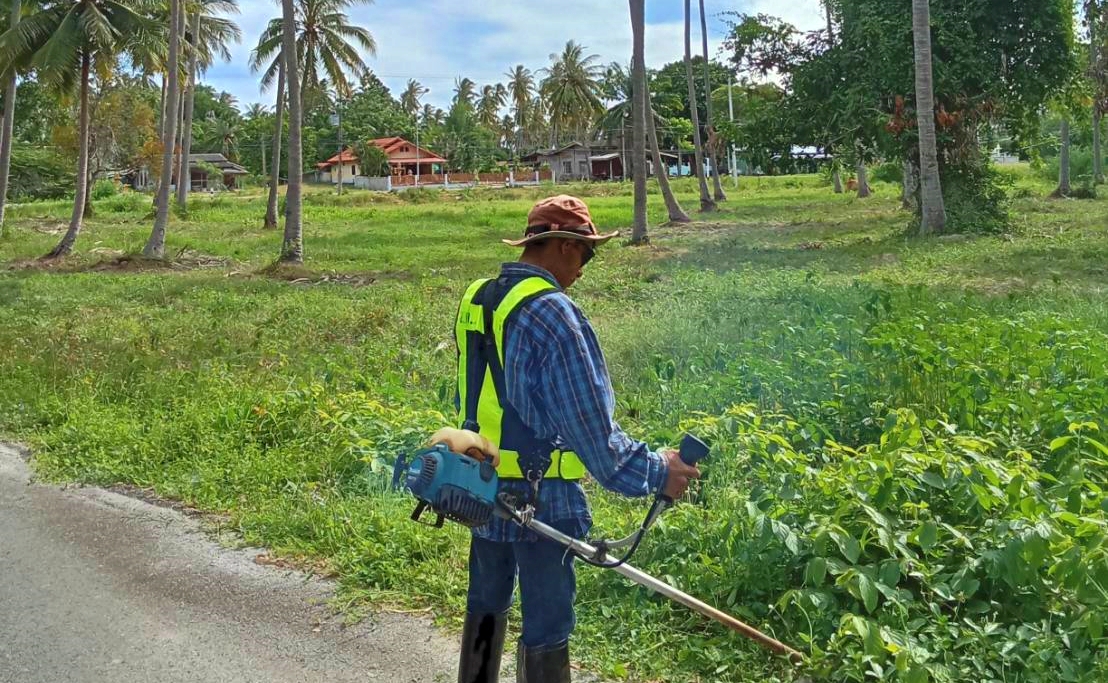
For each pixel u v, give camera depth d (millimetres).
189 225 34188
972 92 22172
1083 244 17500
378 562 4754
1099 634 3305
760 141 24703
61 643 4176
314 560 4953
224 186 79062
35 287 16781
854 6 22828
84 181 23875
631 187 59500
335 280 17891
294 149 20328
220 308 13477
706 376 7266
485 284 2965
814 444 5680
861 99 22234
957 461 4195
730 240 23125
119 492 6156
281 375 8781
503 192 57281
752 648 3771
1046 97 23188
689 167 83562
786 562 4129
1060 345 6758
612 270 16938
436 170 84312
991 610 3768
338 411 6746
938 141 21703
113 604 4531
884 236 22125
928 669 3350
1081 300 10711
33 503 5957
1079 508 3963
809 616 3795
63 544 5273
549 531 2842
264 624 4309
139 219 37188
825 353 7141
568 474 2908
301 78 34406
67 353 9711
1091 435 5191
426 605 4410
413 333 11055
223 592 4633
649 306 12047
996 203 21891
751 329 9266
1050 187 39844
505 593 3199
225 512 5723
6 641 4191
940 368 6477
